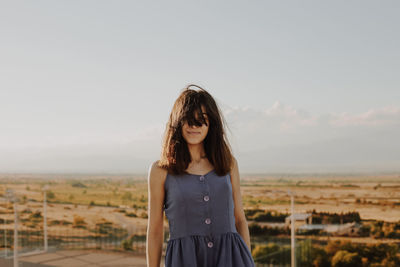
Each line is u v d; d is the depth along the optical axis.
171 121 1.42
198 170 1.41
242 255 1.37
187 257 1.30
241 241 1.39
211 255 1.33
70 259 6.61
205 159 1.45
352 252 10.83
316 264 10.55
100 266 6.19
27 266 6.18
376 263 11.03
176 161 1.36
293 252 8.47
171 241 1.35
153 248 1.38
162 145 1.43
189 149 1.43
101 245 7.44
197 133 1.38
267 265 9.39
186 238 1.33
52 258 6.66
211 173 1.41
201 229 1.34
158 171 1.39
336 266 10.54
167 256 1.33
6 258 6.62
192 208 1.34
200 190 1.35
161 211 1.41
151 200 1.40
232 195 1.47
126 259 6.70
